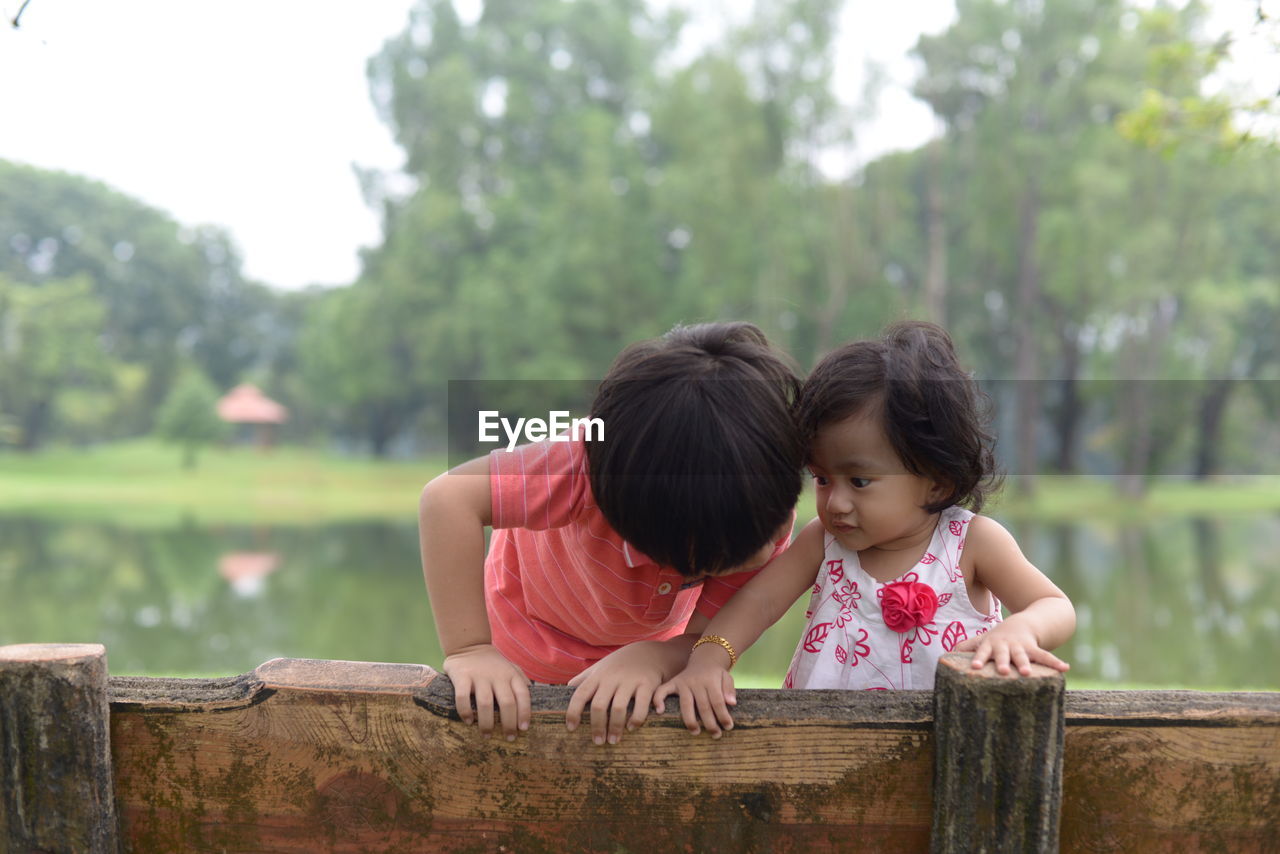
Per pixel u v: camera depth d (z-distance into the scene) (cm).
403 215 3578
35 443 3994
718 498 114
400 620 1043
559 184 3059
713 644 128
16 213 4378
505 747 104
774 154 2517
